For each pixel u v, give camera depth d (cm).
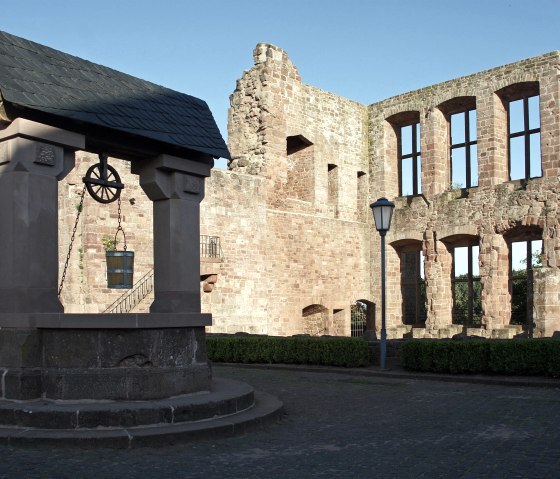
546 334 2591
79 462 727
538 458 740
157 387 912
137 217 2330
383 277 1634
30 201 888
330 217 3212
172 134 1037
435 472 689
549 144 2734
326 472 693
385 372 1540
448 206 3069
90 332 889
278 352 1791
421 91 3203
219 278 2638
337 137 3288
